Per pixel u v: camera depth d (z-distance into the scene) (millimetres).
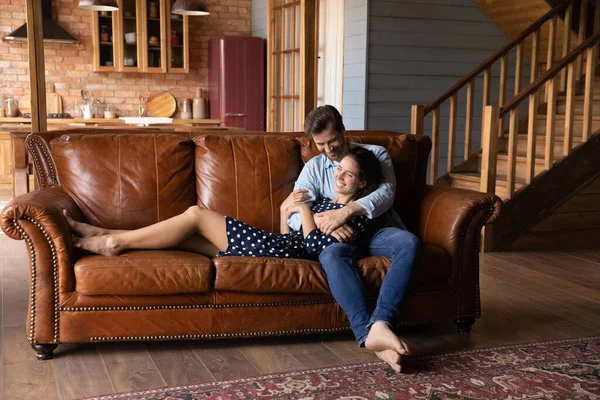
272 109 6977
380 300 2652
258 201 3258
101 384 2467
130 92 8648
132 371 2600
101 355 2768
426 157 3605
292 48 6480
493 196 3057
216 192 3232
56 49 8266
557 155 5336
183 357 2760
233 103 8453
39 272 2639
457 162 7152
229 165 3268
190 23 8797
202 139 3316
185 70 8438
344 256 2760
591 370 2654
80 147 3146
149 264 2652
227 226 2906
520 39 5836
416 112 5309
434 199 3258
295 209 3023
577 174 5070
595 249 5094
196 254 2820
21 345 2865
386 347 2521
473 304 3086
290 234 2988
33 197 2725
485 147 4734
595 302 3654
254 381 2498
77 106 8438
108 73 8531
